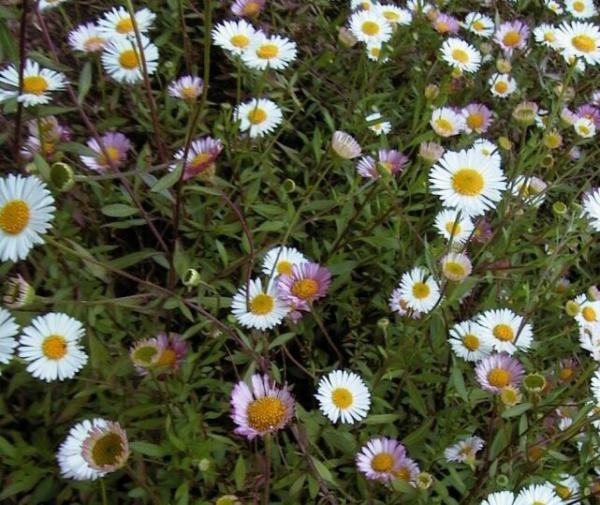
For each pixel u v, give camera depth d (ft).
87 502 0.68
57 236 0.75
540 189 0.99
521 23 1.21
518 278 0.92
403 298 0.82
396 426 0.82
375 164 0.87
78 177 0.64
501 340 0.79
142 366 0.65
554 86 1.23
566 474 0.77
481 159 0.73
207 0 0.61
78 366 0.66
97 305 0.72
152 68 0.88
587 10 1.29
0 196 0.60
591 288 0.88
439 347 0.81
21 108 0.73
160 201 0.86
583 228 0.89
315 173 0.97
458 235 0.91
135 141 1.00
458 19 1.34
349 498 0.71
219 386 0.74
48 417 0.70
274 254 0.81
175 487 0.69
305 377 0.87
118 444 0.55
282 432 0.74
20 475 0.66
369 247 0.93
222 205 0.88
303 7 1.17
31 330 0.66
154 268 0.89
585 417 0.70
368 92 1.09
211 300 0.75
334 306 0.92
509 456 0.74
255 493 0.66
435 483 0.71
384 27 1.06
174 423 0.71
